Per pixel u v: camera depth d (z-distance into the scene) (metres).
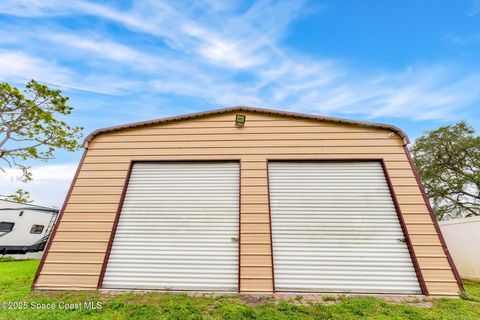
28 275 5.58
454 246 6.41
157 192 5.22
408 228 4.57
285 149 5.52
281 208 4.93
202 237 4.72
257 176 5.22
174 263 4.49
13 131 13.50
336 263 4.38
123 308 3.26
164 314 3.05
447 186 14.77
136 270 4.45
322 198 5.00
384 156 5.32
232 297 3.83
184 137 5.79
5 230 10.27
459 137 14.80
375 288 4.15
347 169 5.29
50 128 14.37
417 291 4.10
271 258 4.40
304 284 4.22
